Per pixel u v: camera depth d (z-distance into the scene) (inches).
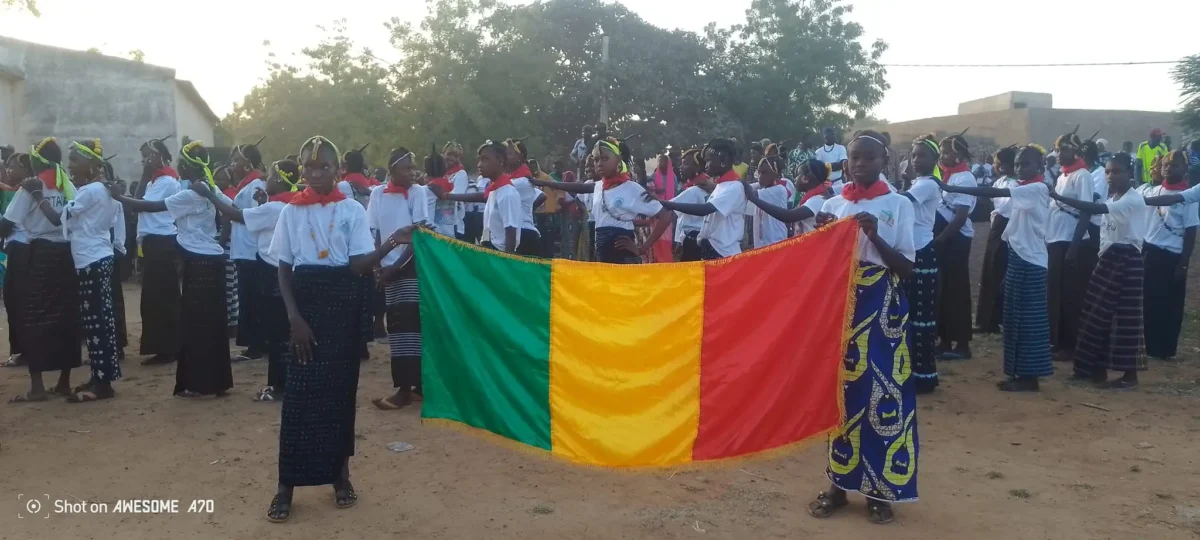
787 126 1296.8
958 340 358.6
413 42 1127.6
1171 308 356.2
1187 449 239.9
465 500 198.7
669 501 199.3
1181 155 341.4
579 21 1267.2
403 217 277.6
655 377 183.3
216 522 185.0
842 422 184.2
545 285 184.1
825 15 1333.7
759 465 225.6
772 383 185.0
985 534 181.5
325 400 185.6
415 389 289.7
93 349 282.0
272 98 1179.9
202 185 272.7
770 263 186.4
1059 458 232.8
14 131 829.8
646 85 1221.1
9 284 332.5
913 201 289.3
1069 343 357.4
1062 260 352.8
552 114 1254.3
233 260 349.1
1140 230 306.7
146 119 885.8
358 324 191.2
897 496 183.3
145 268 333.1
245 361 348.2
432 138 1100.5
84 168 274.8
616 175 330.3
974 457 233.9
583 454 181.9
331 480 188.9
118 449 233.6
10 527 181.6
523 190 361.4
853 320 184.2
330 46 1157.1
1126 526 185.8
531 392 183.9
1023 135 1699.1
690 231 359.3
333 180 187.0
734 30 1346.0
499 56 1128.2
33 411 270.4
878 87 1353.3
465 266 185.9
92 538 176.7
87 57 853.2
